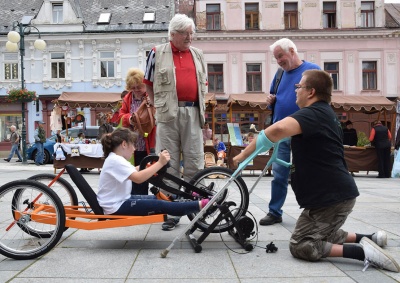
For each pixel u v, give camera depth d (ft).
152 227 14.53
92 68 91.76
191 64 13.94
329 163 10.11
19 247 11.25
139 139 15.55
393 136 54.70
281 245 11.91
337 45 90.58
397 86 90.53
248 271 9.52
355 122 83.20
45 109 91.66
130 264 10.08
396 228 14.07
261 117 84.38
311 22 90.89
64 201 13.16
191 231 12.48
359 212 17.56
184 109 13.79
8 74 92.12
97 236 13.10
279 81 15.55
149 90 14.60
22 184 11.12
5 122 91.76
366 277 9.05
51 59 92.07
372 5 91.86
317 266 9.88
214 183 12.77
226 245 11.82
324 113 10.27
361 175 45.55
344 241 11.27
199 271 9.52
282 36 90.12
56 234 10.93
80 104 45.55
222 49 90.53
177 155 14.01
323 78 10.66
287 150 14.74
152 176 12.25
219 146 48.83
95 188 26.12
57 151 38.83
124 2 98.43
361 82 90.79
